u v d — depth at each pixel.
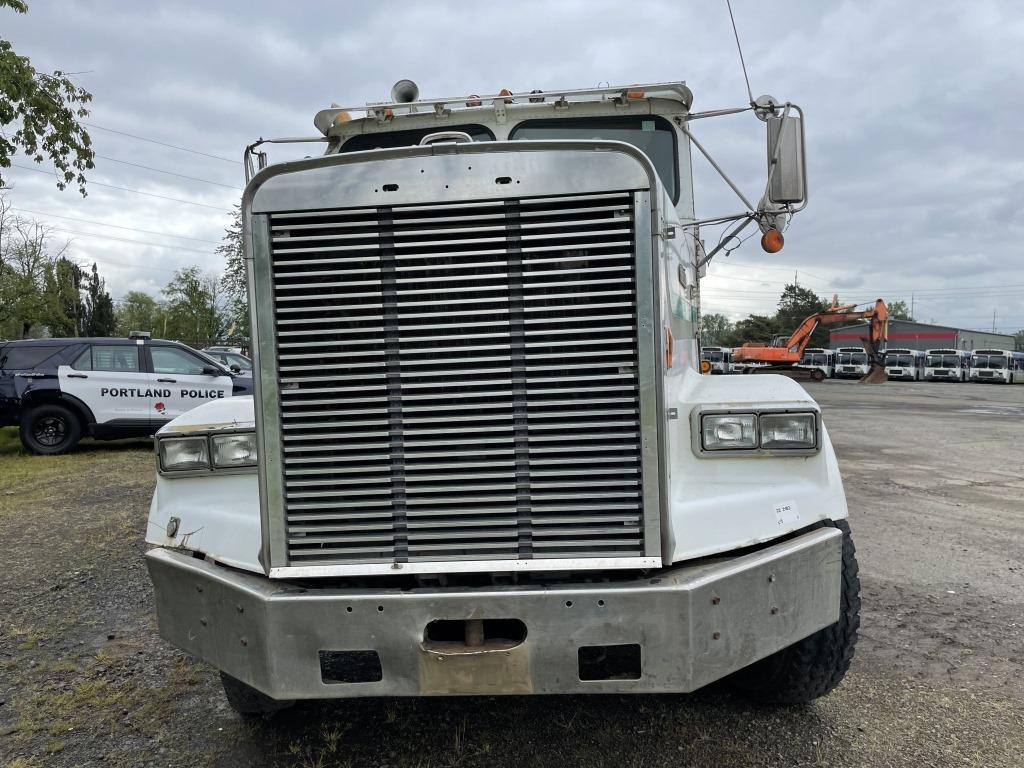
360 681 2.13
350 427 2.18
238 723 2.94
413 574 2.17
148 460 10.05
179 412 10.95
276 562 2.20
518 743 2.71
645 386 2.13
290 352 2.18
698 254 4.12
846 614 2.65
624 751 2.64
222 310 61.03
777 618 2.28
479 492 2.17
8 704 3.13
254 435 2.58
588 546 2.17
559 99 4.21
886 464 9.48
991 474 8.66
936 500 7.10
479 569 2.15
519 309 2.14
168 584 2.46
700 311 4.26
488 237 2.13
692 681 2.10
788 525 2.38
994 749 2.62
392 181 2.13
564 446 2.16
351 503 2.19
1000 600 4.20
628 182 2.11
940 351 47.28
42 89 11.52
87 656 3.62
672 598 2.07
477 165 2.12
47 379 10.54
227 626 2.26
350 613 2.10
